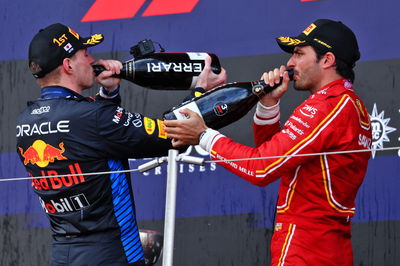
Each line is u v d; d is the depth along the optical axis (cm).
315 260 794
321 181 797
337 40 833
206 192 1102
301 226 802
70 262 852
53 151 851
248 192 1090
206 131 816
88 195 847
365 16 1088
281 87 848
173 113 834
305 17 1112
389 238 1039
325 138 785
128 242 859
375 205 1047
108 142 841
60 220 866
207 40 1142
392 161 1050
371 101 1070
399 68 1068
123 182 863
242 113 866
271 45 1118
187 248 1099
